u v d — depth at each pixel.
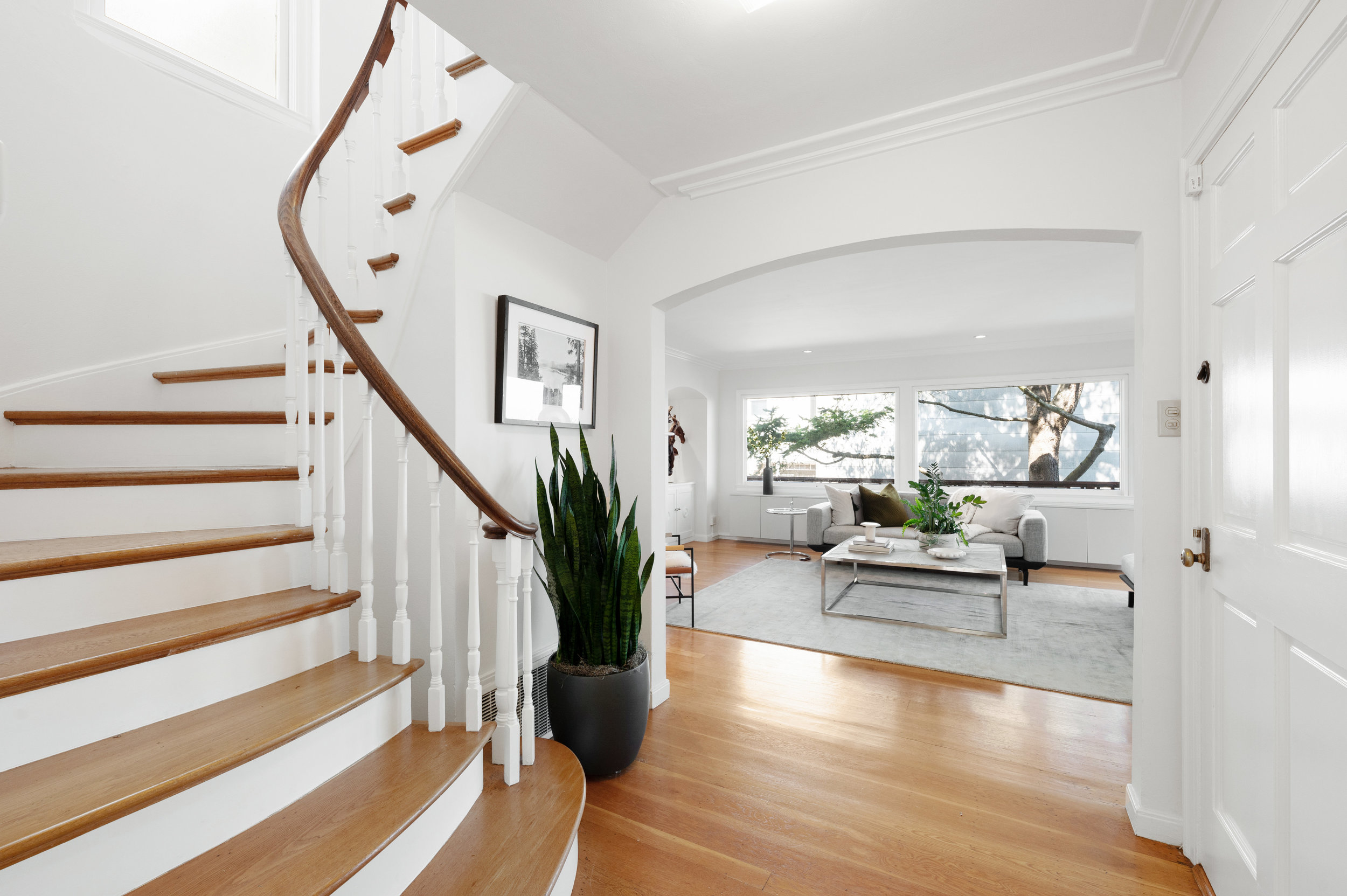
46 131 2.11
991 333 5.80
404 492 1.57
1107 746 2.34
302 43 2.91
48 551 1.26
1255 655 1.29
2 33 2.02
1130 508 5.65
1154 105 1.78
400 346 2.19
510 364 2.26
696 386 7.34
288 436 1.79
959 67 1.79
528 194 2.26
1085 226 1.87
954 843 1.75
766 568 5.99
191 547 1.39
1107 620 4.07
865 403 7.25
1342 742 0.96
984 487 6.48
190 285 2.50
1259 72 1.20
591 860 1.68
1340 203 0.93
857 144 2.18
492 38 1.67
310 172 1.84
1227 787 1.46
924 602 4.61
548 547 2.07
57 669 1.03
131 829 0.97
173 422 1.92
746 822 1.85
